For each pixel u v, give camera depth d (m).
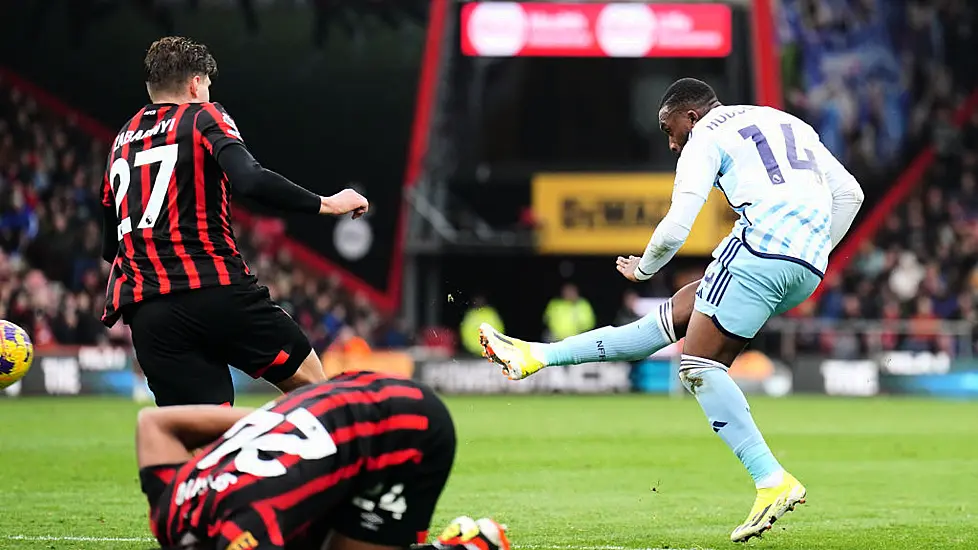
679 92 22.23
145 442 13.83
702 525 24.55
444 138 87.56
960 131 90.56
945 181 89.62
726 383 20.95
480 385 75.31
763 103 85.94
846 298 83.44
